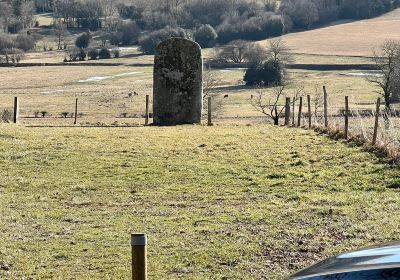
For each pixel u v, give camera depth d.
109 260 13.16
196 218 16.56
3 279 12.06
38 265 12.96
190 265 12.70
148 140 27.67
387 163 21.84
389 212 16.05
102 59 164.88
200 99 36.56
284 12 190.62
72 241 14.66
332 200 17.73
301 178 21.08
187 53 36.19
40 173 22.62
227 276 11.95
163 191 20.14
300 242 13.82
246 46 140.00
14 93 111.25
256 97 92.38
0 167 23.31
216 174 22.11
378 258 4.89
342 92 96.31
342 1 199.38
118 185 21.02
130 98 101.00
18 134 28.42
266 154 24.88
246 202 18.41
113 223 16.36
